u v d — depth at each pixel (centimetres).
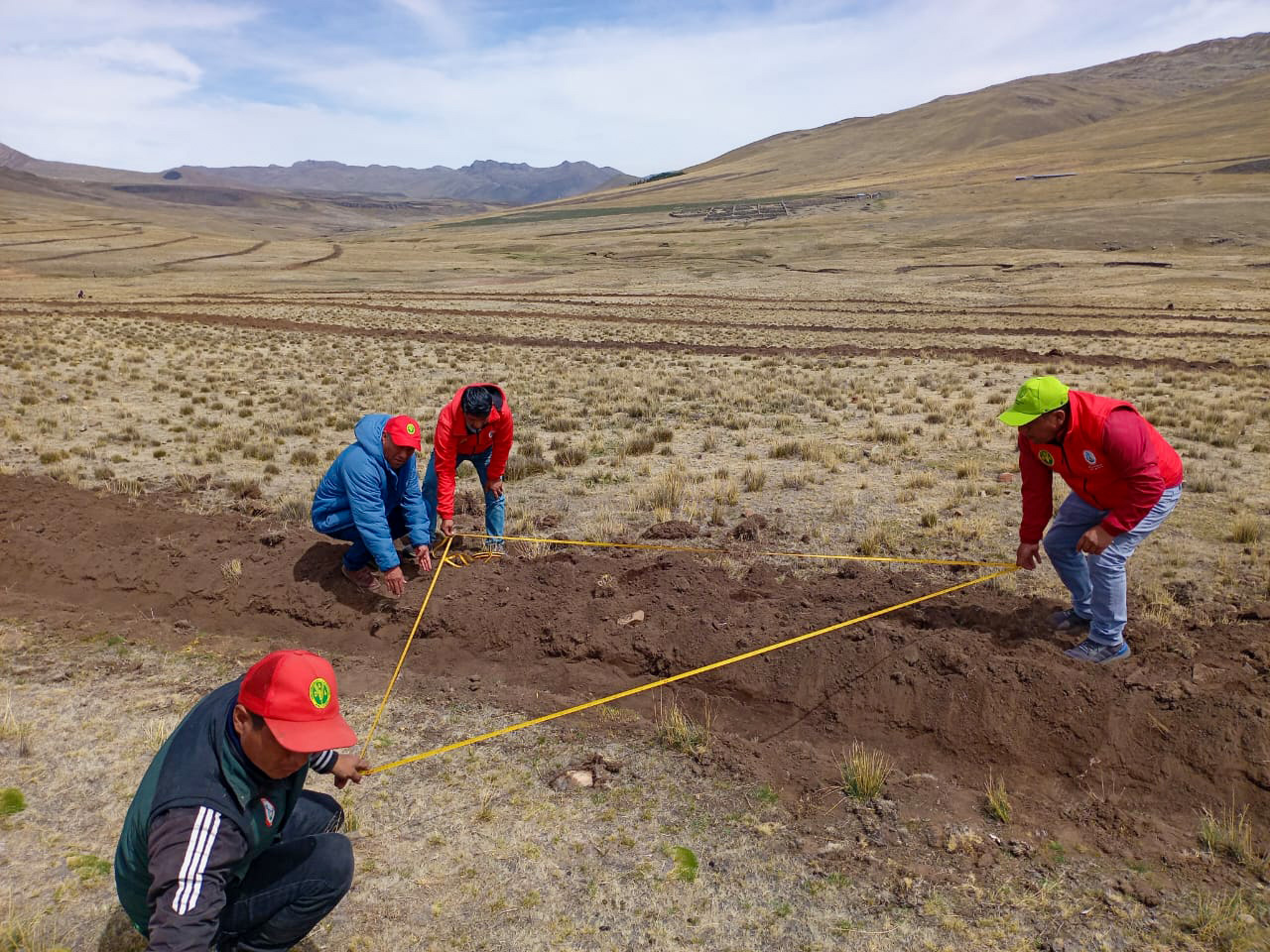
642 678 639
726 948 385
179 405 1667
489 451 797
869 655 596
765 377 2205
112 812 482
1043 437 533
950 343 3241
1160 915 398
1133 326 3872
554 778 516
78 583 815
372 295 6103
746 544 838
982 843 455
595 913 407
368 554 752
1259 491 991
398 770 526
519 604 716
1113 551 543
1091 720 523
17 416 1495
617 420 1584
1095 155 18525
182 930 251
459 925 400
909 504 973
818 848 455
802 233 11975
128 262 9606
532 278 8200
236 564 796
